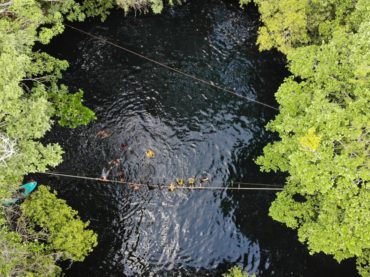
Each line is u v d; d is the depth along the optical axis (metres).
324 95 16.86
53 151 17.84
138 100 27.39
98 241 23.48
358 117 15.37
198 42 29.81
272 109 27.41
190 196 24.78
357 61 16.03
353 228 16.83
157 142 26.05
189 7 30.98
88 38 29.27
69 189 24.52
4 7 19.47
